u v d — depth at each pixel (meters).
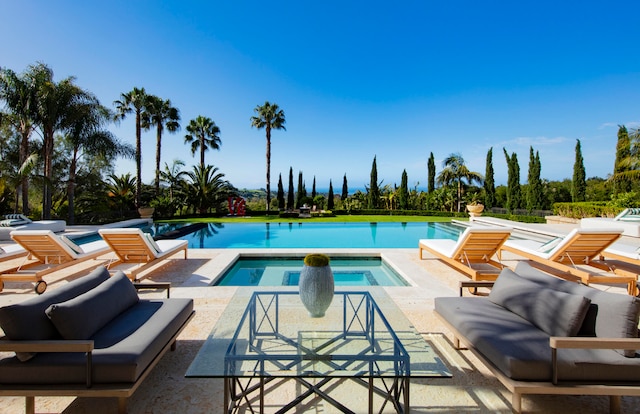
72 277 5.00
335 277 5.80
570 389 1.72
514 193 20.19
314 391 2.00
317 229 13.76
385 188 25.56
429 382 2.22
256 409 1.94
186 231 12.50
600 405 1.98
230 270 5.97
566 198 24.00
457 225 15.18
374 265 6.68
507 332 2.13
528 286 2.51
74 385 1.72
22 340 1.74
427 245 6.00
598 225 9.74
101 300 2.25
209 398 2.03
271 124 21.94
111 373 1.73
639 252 4.83
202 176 19.94
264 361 1.84
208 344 2.07
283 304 2.88
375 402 2.02
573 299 2.05
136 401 1.99
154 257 5.14
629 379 1.75
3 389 1.69
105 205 16.50
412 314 3.49
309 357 1.89
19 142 14.79
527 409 1.94
